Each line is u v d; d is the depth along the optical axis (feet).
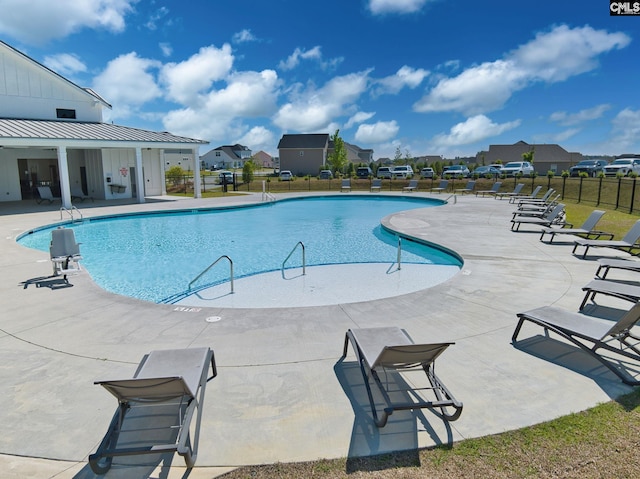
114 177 76.02
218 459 8.77
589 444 9.11
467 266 25.88
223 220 56.65
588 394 11.21
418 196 82.43
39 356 13.64
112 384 8.19
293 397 11.12
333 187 113.50
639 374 12.23
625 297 16.22
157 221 55.26
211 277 28.09
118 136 68.03
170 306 18.63
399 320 16.69
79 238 43.32
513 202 68.69
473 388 11.50
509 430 9.66
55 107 71.92
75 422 10.03
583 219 47.98
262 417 10.22
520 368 12.67
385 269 29.63
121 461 8.75
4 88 65.98
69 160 79.10
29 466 8.53
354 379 12.07
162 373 10.22
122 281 27.53
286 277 27.61
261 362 13.08
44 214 54.80
